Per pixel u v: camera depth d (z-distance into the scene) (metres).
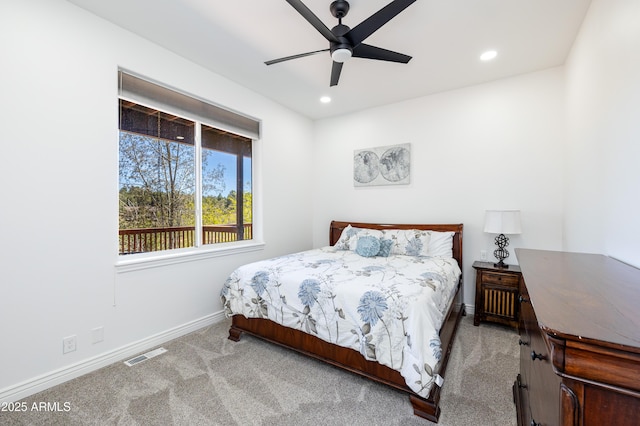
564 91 2.74
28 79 1.78
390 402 1.72
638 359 0.53
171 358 2.24
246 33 2.29
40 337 1.83
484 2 1.91
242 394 1.79
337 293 1.96
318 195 4.47
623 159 1.42
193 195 2.91
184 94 2.72
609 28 1.60
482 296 2.88
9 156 1.71
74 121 1.98
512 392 1.78
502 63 2.74
